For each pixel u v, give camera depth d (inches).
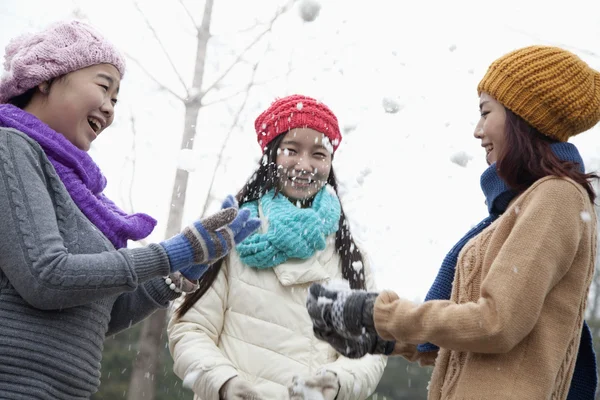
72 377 100.1
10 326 96.2
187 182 281.0
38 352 97.0
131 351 353.1
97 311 105.3
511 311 84.8
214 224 102.0
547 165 95.0
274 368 133.7
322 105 145.6
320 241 139.3
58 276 93.1
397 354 105.3
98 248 103.4
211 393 126.2
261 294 137.4
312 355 135.8
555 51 100.0
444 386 93.8
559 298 90.2
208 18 289.1
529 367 88.1
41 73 106.0
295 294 138.3
